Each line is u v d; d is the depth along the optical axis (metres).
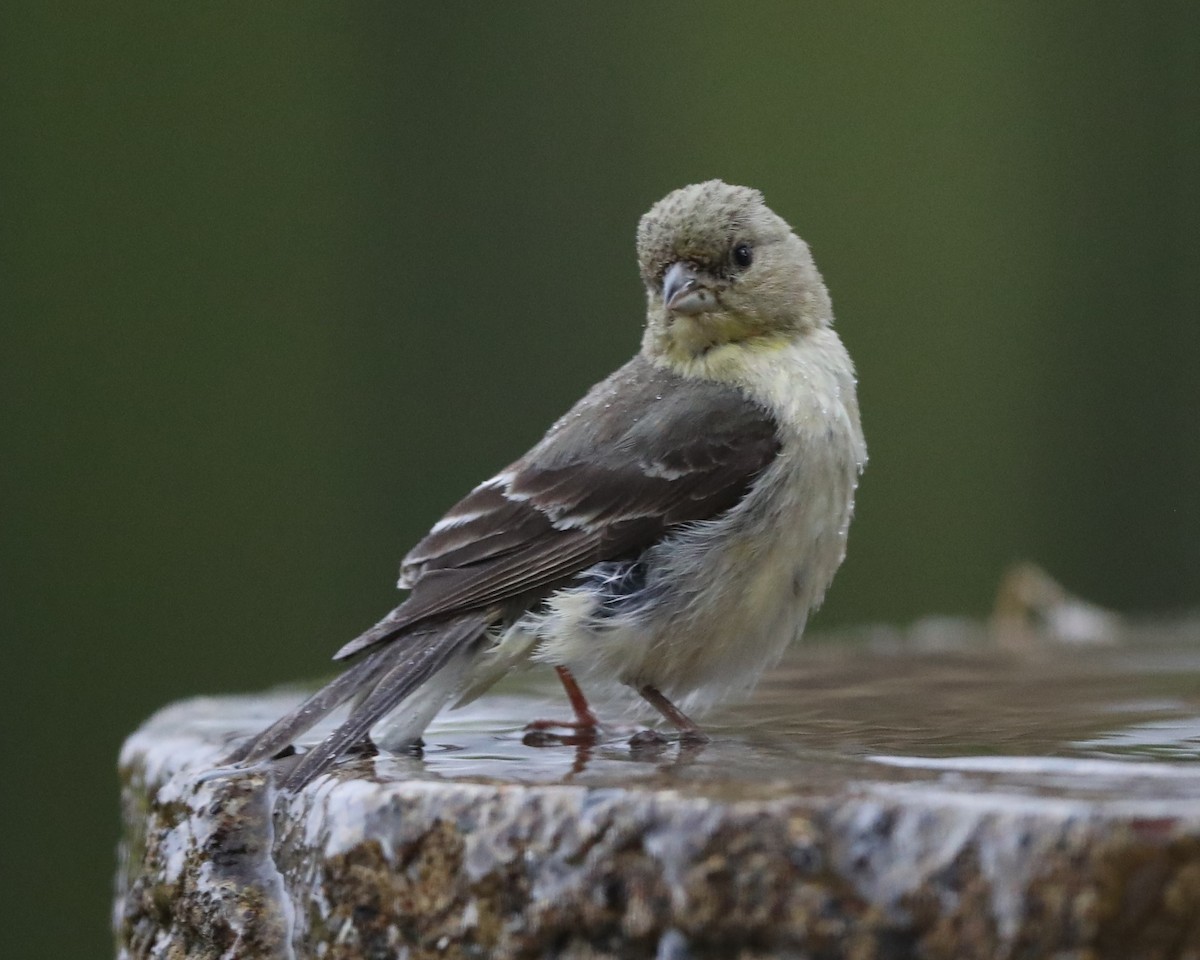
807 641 9.81
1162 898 3.52
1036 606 10.94
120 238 15.55
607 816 4.04
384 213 16.23
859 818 3.81
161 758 5.61
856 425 7.04
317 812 4.62
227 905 4.95
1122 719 5.88
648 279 7.24
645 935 3.97
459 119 16.38
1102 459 16.25
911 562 16.09
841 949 3.77
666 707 6.29
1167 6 16.61
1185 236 16.53
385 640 6.03
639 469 6.46
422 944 4.30
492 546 6.30
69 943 13.59
